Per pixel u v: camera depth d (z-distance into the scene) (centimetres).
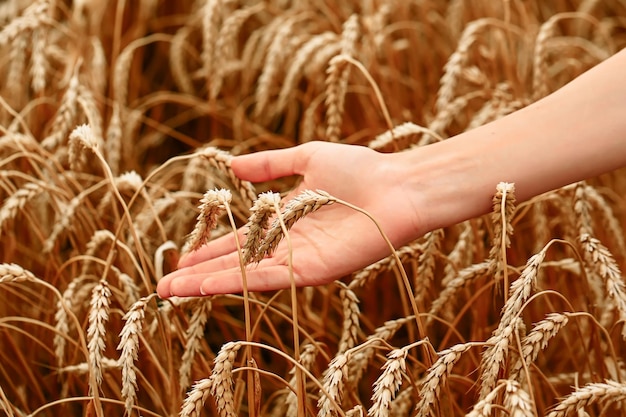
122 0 131
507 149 95
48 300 110
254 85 147
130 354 89
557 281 115
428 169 96
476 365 102
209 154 100
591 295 98
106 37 150
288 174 101
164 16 159
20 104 129
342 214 97
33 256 116
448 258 106
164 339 97
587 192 107
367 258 96
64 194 109
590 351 106
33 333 112
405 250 101
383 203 96
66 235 114
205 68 130
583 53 144
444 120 116
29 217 111
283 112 144
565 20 158
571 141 94
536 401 102
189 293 95
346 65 110
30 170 122
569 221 110
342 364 87
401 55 144
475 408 83
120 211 123
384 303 121
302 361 94
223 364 86
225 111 139
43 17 120
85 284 108
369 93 129
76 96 114
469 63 140
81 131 98
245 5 152
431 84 136
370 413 86
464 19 145
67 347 108
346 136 136
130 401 89
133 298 101
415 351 111
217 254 99
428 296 109
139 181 103
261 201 87
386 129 127
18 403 109
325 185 98
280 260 96
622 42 155
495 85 124
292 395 95
